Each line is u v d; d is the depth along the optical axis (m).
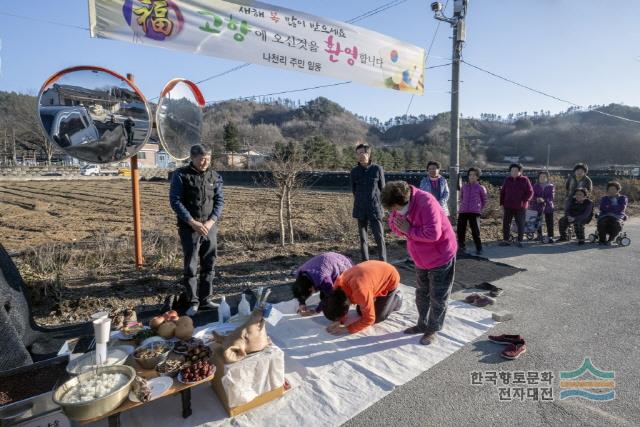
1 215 13.38
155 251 6.83
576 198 8.05
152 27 4.95
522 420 2.55
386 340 3.64
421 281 3.67
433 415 2.60
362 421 2.53
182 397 2.53
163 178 38.09
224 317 3.64
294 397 2.77
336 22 6.62
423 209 3.29
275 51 5.98
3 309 2.93
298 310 4.18
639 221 10.95
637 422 2.52
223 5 5.45
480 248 7.05
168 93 5.44
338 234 8.68
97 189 25.41
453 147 9.03
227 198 19.73
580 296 4.83
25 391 2.33
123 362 2.58
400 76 7.62
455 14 8.81
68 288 5.07
